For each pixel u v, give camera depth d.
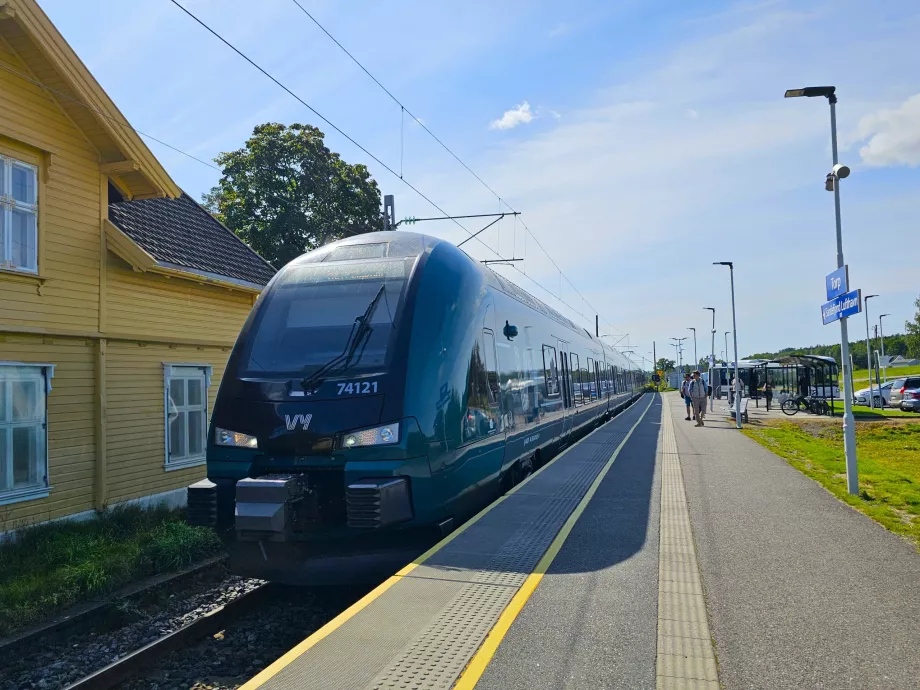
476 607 4.38
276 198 28.86
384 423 5.92
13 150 8.62
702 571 5.49
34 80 8.87
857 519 7.43
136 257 10.06
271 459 6.04
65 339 9.33
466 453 6.83
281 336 6.68
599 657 3.70
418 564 5.27
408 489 5.92
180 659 5.60
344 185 30.19
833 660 3.83
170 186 10.75
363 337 6.46
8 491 8.43
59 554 7.68
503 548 5.75
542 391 11.20
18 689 5.17
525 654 3.71
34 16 8.39
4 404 8.41
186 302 11.75
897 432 22.64
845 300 9.27
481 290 7.82
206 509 6.16
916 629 4.29
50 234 9.12
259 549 5.94
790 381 34.78
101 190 10.02
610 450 13.48
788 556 5.95
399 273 6.95
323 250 7.65
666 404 41.75
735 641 4.08
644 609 4.39
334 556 5.86
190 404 11.90
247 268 13.52
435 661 3.60
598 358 21.92
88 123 9.53
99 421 9.75
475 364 7.29
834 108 10.02
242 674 5.30
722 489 9.23
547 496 8.00
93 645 6.07
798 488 9.34
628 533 6.36
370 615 4.21
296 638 5.94
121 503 10.09
